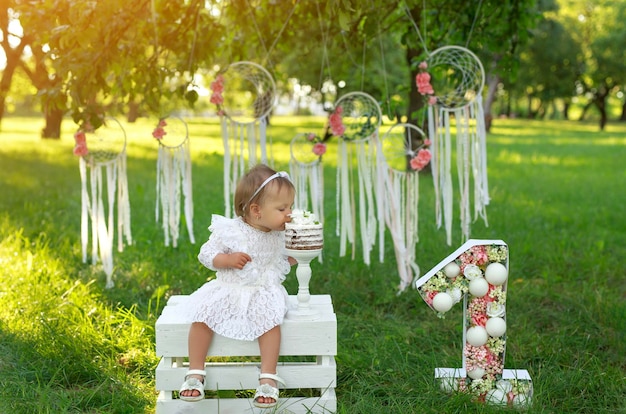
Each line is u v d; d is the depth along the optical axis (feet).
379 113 15.94
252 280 10.48
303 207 16.22
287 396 11.14
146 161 46.93
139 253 19.77
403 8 20.22
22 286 16.05
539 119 187.83
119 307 15.25
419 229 23.61
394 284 16.94
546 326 14.92
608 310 15.10
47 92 15.35
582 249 21.71
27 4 15.53
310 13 18.84
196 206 27.86
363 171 16.10
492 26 20.27
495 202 31.01
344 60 22.61
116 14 14.69
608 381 11.44
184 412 10.37
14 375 11.48
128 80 16.42
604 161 53.93
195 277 17.42
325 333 10.45
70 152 53.62
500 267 10.93
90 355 12.39
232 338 10.25
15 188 32.48
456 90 15.96
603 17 133.69
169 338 10.33
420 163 15.93
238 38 19.76
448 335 14.24
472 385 11.17
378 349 12.98
